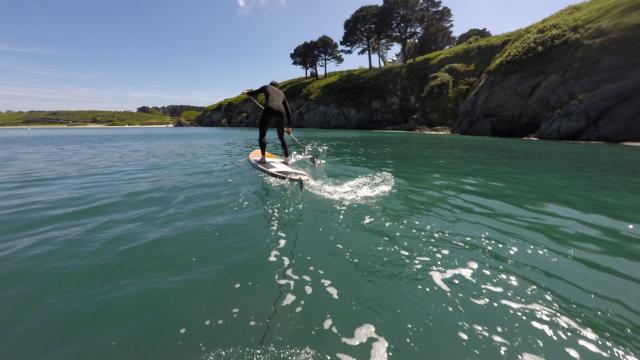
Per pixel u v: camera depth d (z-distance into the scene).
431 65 40.78
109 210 4.56
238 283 2.54
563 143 17.84
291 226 3.81
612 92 18.89
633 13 19.61
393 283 2.55
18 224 3.99
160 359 1.76
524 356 1.78
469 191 5.68
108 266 2.85
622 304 2.24
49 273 2.71
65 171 8.48
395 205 4.70
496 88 26.67
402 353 1.82
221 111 73.94
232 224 3.90
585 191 5.74
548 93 23.05
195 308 2.21
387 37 50.06
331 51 64.19
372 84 46.00
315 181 6.38
